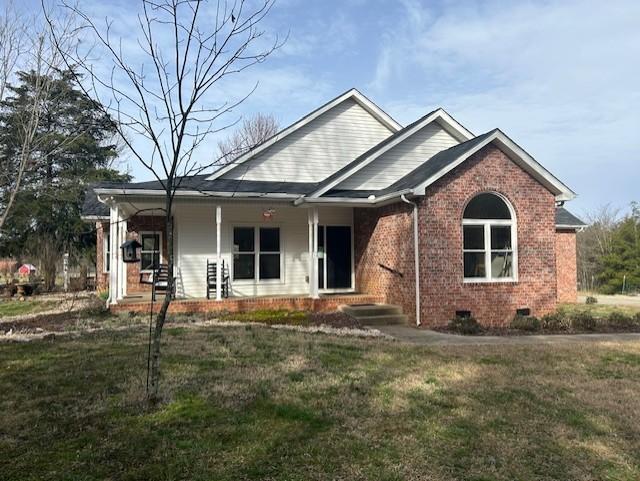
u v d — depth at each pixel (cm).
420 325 1258
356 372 737
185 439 475
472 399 616
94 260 3266
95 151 3197
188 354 839
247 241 1622
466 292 1297
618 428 527
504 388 668
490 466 430
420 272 1270
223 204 1445
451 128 1611
